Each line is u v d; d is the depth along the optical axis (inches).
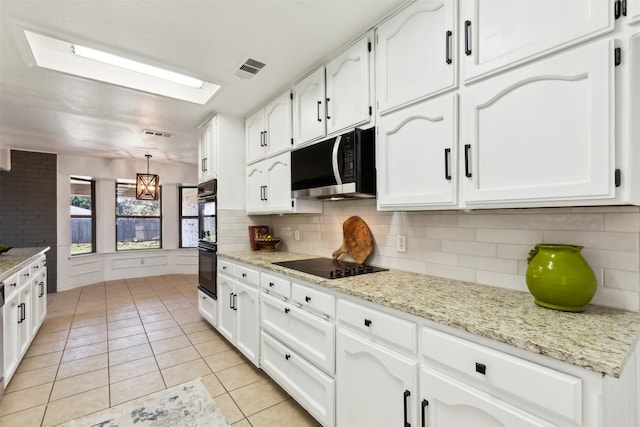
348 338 60.1
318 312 68.5
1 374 79.4
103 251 224.7
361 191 69.7
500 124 47.4
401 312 50.3
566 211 51.6
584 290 43.4
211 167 129.5
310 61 85.3
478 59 50.1
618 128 36.7
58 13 64.3
